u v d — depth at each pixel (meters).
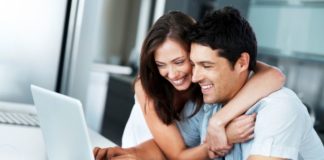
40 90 1.02
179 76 1.24
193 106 1.45
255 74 1.25
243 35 1.17
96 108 4.61
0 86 1.30
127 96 3.78
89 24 1.32
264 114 1.15
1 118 1.41
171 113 1.44
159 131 1.46
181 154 1.45
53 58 1.32
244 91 1.23
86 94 1.35
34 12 1.28
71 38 1.31
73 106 0.89
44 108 1.03
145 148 1.48
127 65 5.03
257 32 3.07
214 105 1.39
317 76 2.87
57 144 1.03
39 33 1.29
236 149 1.28
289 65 3.04
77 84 1.33
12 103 1.33
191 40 1.17
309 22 2.73
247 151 1.24
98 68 4.63
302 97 2.94
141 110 1.57
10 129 1.36
